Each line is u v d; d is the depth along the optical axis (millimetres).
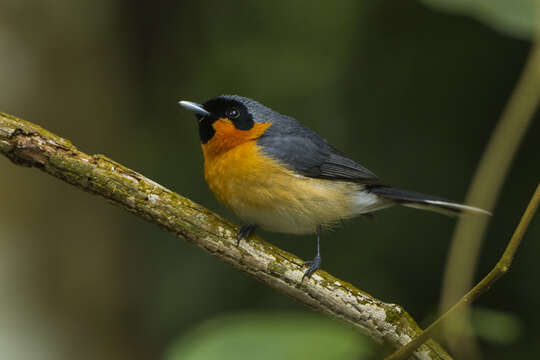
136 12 13062
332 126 11898
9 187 10547
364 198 8305
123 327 11516
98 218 11438
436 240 10953
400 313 5707
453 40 11406
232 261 6102
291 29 12695
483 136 11141
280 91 12273
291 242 11320
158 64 13250
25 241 10617
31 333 10414
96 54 12172
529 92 5559
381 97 11789
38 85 11352
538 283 10477
